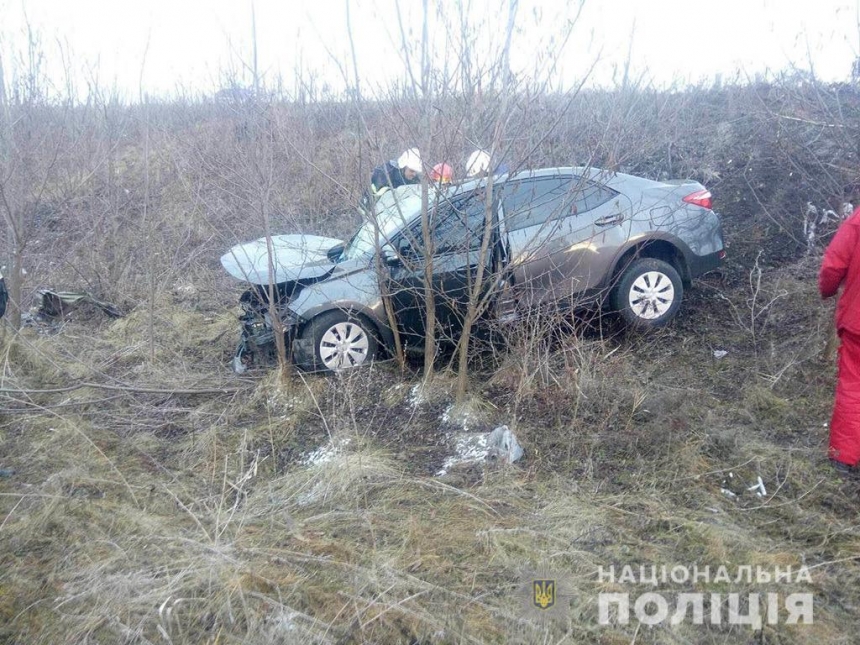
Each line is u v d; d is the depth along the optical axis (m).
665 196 5.50
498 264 4.52
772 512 3.44
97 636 2.86
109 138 8.49
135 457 4.52
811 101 6.43
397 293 5.01
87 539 3.57
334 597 3.02
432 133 4.26
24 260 7.91
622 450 4.05
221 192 5.93
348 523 3.60
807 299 5.49
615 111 5.20
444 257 4.69
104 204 8.35
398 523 3.57
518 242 4.97
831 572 2.99
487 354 4.99
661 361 5.10
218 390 5.27
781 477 3.69
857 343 3.48
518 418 4.44
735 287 6.07
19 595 3.16
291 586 3.10
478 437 4.29
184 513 3.83
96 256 8.00
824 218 6.28
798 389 4.45
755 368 4.77
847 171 5.76
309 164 5.16
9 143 6.35
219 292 7.21
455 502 3.72
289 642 2.76
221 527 3.62
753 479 3.69
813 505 3.44
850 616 2.76
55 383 5.80
